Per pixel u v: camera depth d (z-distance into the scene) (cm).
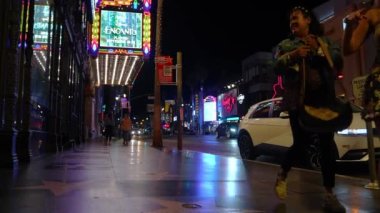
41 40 1189
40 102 1204
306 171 865
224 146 2456
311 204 500
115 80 5122
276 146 1096
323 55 445
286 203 505
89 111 3709
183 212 449
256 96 7200
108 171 806
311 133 474
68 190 574
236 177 739
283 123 1080
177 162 1032
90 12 3059
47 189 580
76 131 2253
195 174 776
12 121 854
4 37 844
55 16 1377
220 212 453
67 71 1741
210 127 9881
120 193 557
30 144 1045
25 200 500
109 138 2500
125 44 3372
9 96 849
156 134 2097
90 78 3762
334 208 456
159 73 2105
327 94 441
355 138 905
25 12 955
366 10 378
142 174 765
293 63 455
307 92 443
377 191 604
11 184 625
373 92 357
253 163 1023
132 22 3388
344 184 674
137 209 459
